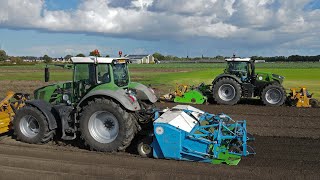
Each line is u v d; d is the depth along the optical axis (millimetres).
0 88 22359
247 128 10508
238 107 14414
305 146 8555
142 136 8359
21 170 6684
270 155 7754
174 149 7008
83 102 8117
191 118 7691
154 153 7246
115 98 7570
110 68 8125
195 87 16906
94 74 8273
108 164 7051
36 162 7039
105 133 7844
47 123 8344
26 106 8531
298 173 6398
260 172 6441
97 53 8695
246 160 7371
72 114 8203
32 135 8578
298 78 26172
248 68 15719
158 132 7062
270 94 14812
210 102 16188
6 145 8359
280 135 9688
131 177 6320
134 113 8047
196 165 6820
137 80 27516
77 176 6312
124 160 7168
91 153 7730
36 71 45156
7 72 42531
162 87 22312
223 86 15312
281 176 6246
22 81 27609
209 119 7895
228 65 16062
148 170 6613
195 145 6973
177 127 7000
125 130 7574
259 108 14094
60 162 7078
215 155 6902
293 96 14789
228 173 6410
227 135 7262
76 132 8172
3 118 8977
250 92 15312
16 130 8602
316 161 7332
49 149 8070
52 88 9117
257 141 9047
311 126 10734
